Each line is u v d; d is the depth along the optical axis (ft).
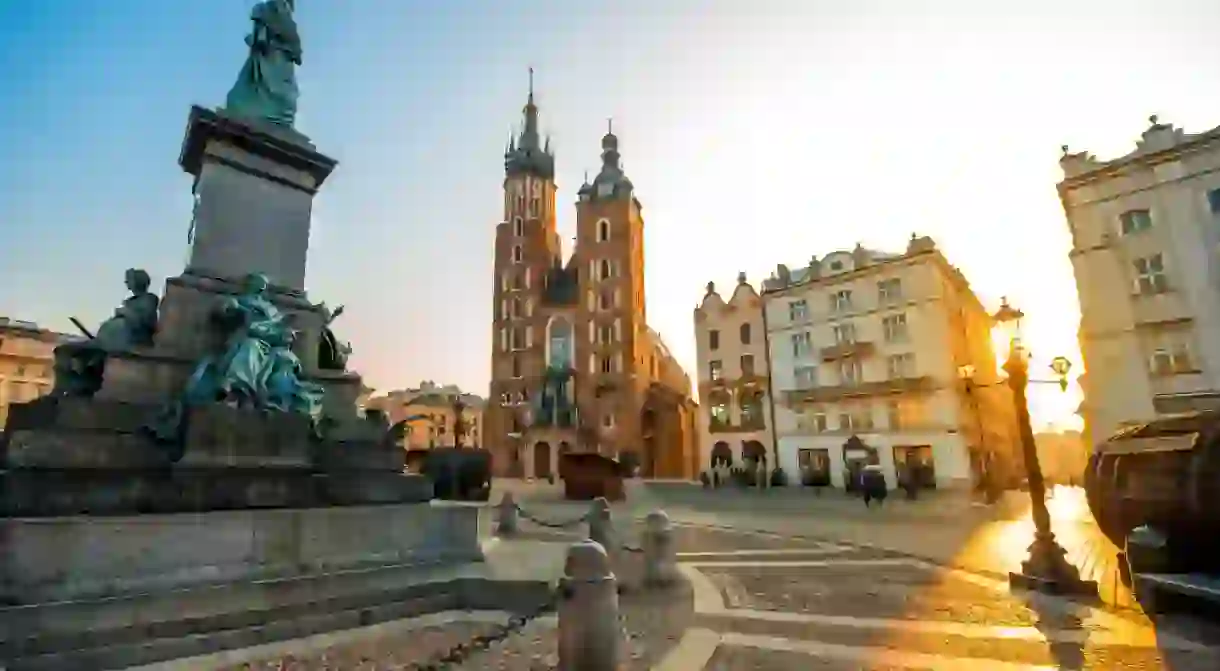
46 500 21.02
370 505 28.32
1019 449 149.38
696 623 22.91
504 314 226.38
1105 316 79.25
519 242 234.58
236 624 20.59
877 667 18.04
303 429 28.17
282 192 36.78
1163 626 22.30
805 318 143.43
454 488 78.54
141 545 21.15
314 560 24.73
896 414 125.39
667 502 100.89
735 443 149.59
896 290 130.00
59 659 17.25
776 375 146.20
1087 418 78.95
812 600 27.09
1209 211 74.38
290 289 35.78
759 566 36.78
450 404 271.69
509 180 246.88
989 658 18.88
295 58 39.83
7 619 17.48
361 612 22.80
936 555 40.81
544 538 44.98
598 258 221.25
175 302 31.17
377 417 33.17
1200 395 69.26
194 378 27.81
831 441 134.21
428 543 28.40
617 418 203.21
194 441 24.81
